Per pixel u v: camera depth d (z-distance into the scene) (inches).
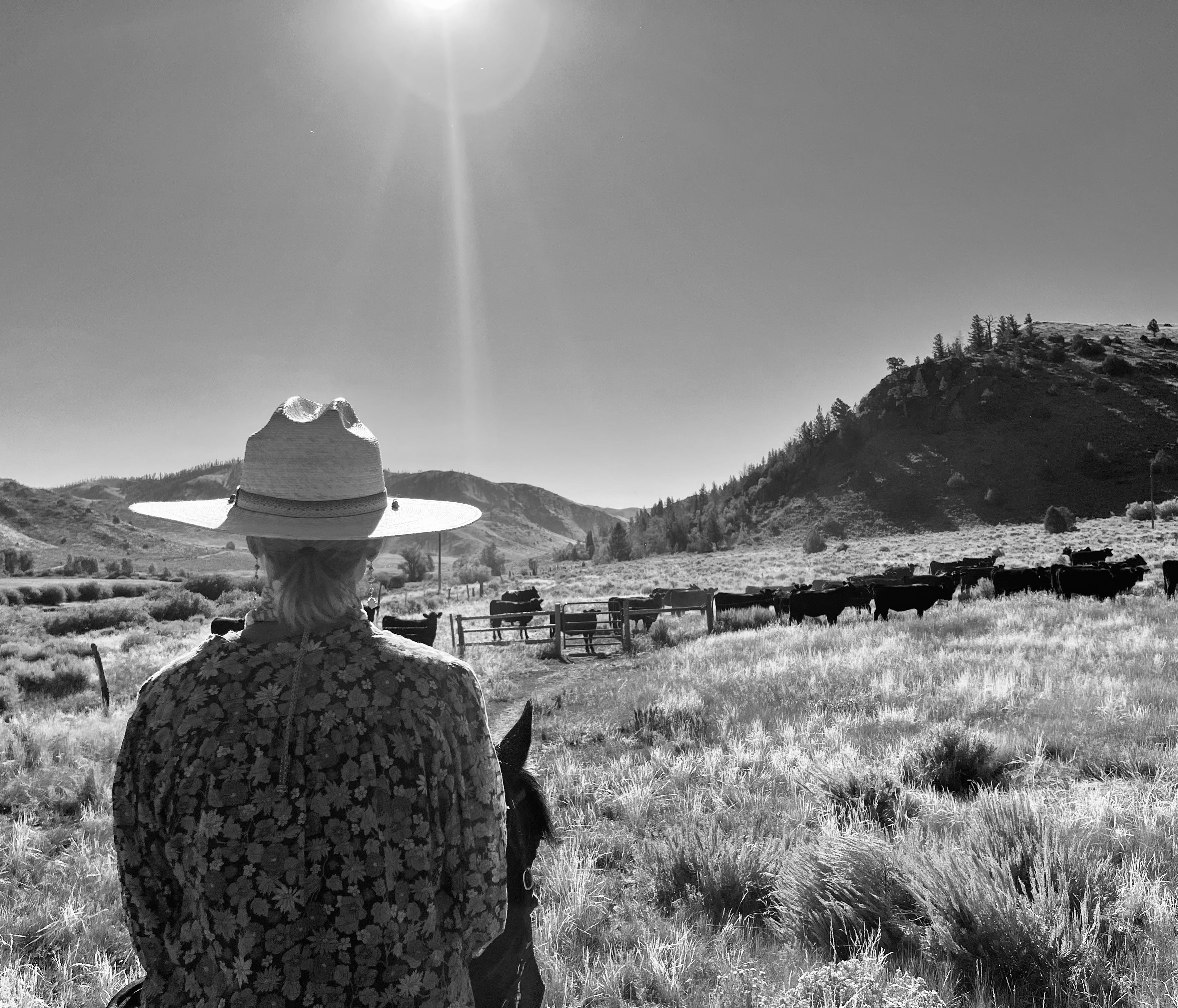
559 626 802.2
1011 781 283.3
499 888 67.9
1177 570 899.4
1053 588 971.3
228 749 59.6
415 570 3873.0
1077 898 175.8
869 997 142.1
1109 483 5462.6
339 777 59.8
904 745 315.3
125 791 63.4
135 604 1791.3
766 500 6791.3
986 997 151.5
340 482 68.3
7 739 423.2
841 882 190.2
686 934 181.0
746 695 474.0
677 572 2883.9
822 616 956.0
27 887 234.5
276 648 64.5
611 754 366.3
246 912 57.9
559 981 163.8
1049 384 6983.3
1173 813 229.6
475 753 67.7
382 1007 59.2
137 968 187.6
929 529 5428.2
